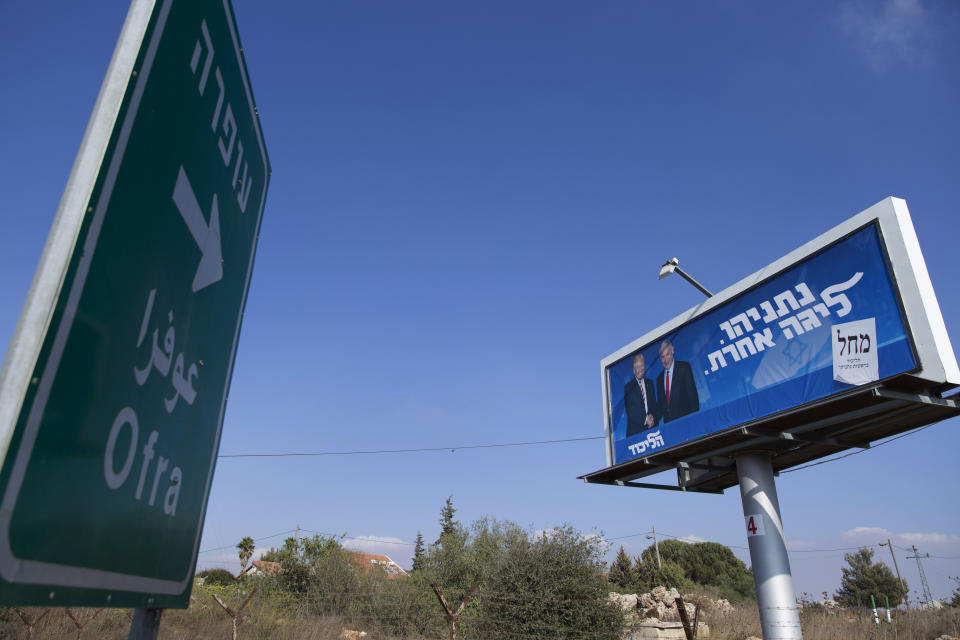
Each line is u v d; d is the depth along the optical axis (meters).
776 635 11.41
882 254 10.46
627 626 14.86
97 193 1.31
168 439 1.74
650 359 15.65
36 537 1.12
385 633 23.02
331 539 30.95
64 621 15.53
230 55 2.15
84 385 1.27
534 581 13.76
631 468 14.73
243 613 19.44
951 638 16.83
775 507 12.47
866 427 11.52
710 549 54.22
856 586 42.47
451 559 29.20
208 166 1.96
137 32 1.48
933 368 9.36
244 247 2.38
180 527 1.86
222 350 2.17
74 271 1.23
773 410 11.89
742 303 13.07
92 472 1.32
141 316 1.52
